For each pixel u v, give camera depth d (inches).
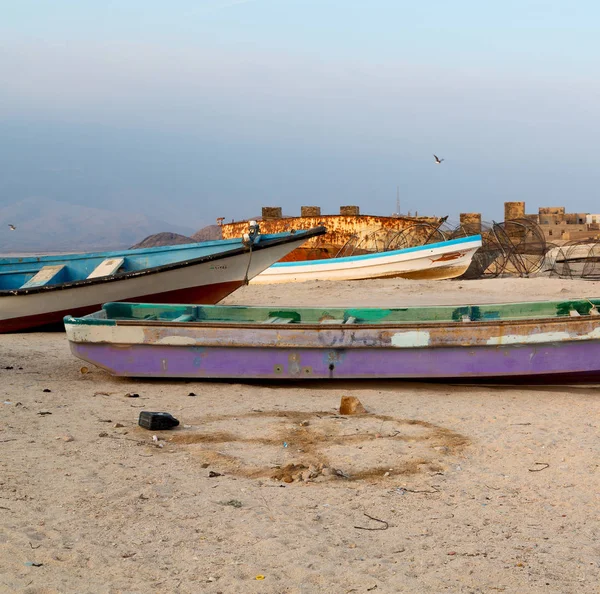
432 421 354.3
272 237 723.4
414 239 1373.0
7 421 340.5
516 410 380.5
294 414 365.4
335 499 252.1
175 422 337.1
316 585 191.8
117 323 437.7
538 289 1015.6
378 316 490.9
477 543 219.1
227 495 253.9
